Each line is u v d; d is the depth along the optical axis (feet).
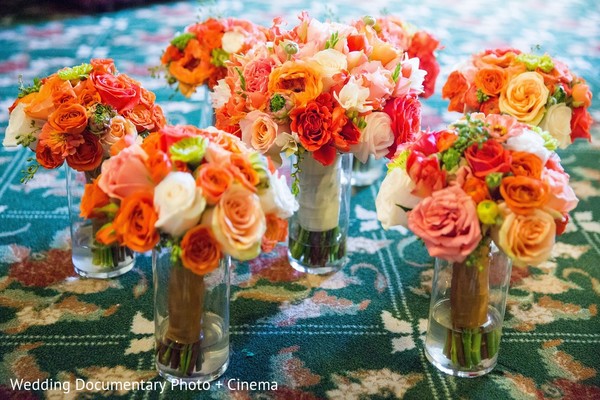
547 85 6.07
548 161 4.45
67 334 5.37
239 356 5.17
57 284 5.99
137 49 12.73
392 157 5.41
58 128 5.20
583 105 6.17
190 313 4.61
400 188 4.44
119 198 4.10
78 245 6.01
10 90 10.46
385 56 5.44
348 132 5.12
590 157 8.82
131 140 4.43
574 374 5.09
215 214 3.95
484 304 4.77
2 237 6.68
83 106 5.36
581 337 5.51
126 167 4.03
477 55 6.75
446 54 12.88
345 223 6.18
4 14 14.80
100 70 5.63
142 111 5.66
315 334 5.45
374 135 5.15
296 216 6.09
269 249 4.58
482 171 4.20
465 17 15.83
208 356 4.82
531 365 5.17
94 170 5.62
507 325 5.64
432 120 9.82
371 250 6.69
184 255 3.98
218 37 7.12
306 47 5.27
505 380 5.01
